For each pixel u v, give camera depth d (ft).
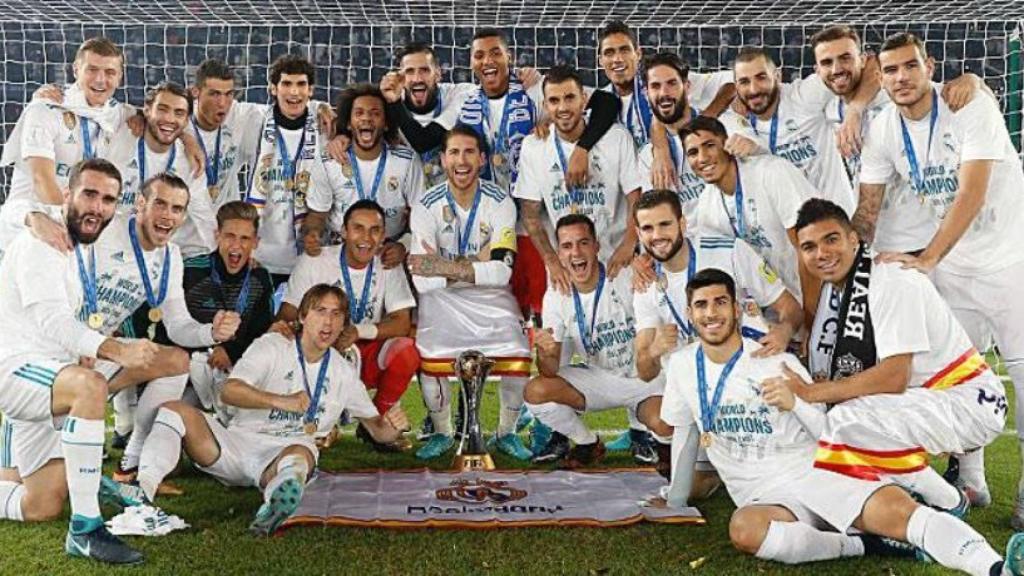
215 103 19.77
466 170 19.12
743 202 16.67
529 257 21.04
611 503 14.98
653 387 17.48
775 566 12.42
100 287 15.37
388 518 14.15
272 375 15.70
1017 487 16.22
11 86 44.06
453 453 19.08
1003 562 10.78
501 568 12.37
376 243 18.95
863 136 17.44
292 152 20.51
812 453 13.16
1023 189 15.10
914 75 15.06
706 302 13.21
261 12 33.81
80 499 12.46
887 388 12.89
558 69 19.10
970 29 42.91
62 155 17.53
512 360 19.13
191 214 18.98
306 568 12.30
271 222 20.70
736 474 13.55
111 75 17.70
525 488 15.97
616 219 20.21
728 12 34.37
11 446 14.21
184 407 14.94
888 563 12.48
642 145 20.10
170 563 12.41
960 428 12.76
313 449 15.64
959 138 15.02
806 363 16.19
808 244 13.53
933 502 12.73
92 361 13.42
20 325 13.47
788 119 18.42
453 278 19.29
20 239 13.58
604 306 18.19
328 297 15.66
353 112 19.94
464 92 21.63
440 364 19.27
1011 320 15.01
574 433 17.85
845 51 17.06
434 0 33.09
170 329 16.40
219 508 14.97
